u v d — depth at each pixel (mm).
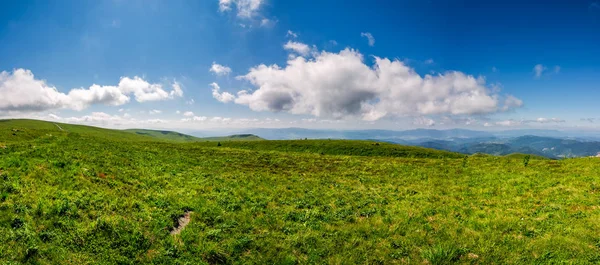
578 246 13211
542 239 14203
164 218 15125
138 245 12305
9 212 12414
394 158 51656
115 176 20984
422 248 13734
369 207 20688
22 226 11711
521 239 14445
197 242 13336
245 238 14008
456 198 23266
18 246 10555
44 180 16750
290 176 32500
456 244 14016
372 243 14273
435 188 27141
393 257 13102
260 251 13305
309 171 36938
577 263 11883
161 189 20516
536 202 20844
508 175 31203
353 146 84125
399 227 16234
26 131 58656
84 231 12273
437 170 37000
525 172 32500
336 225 16844
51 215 12883
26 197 13992
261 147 84062
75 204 14320
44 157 21906
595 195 21359
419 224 16750
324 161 45844
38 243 10961
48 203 13719
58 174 18188
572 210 18344
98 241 11914
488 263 12422
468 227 16312
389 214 18812
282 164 41562
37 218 12422
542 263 12156
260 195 22500
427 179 31688
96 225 12859
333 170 38281
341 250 13602
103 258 11109
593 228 15133
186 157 39719
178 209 16875
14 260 9938
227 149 58406
